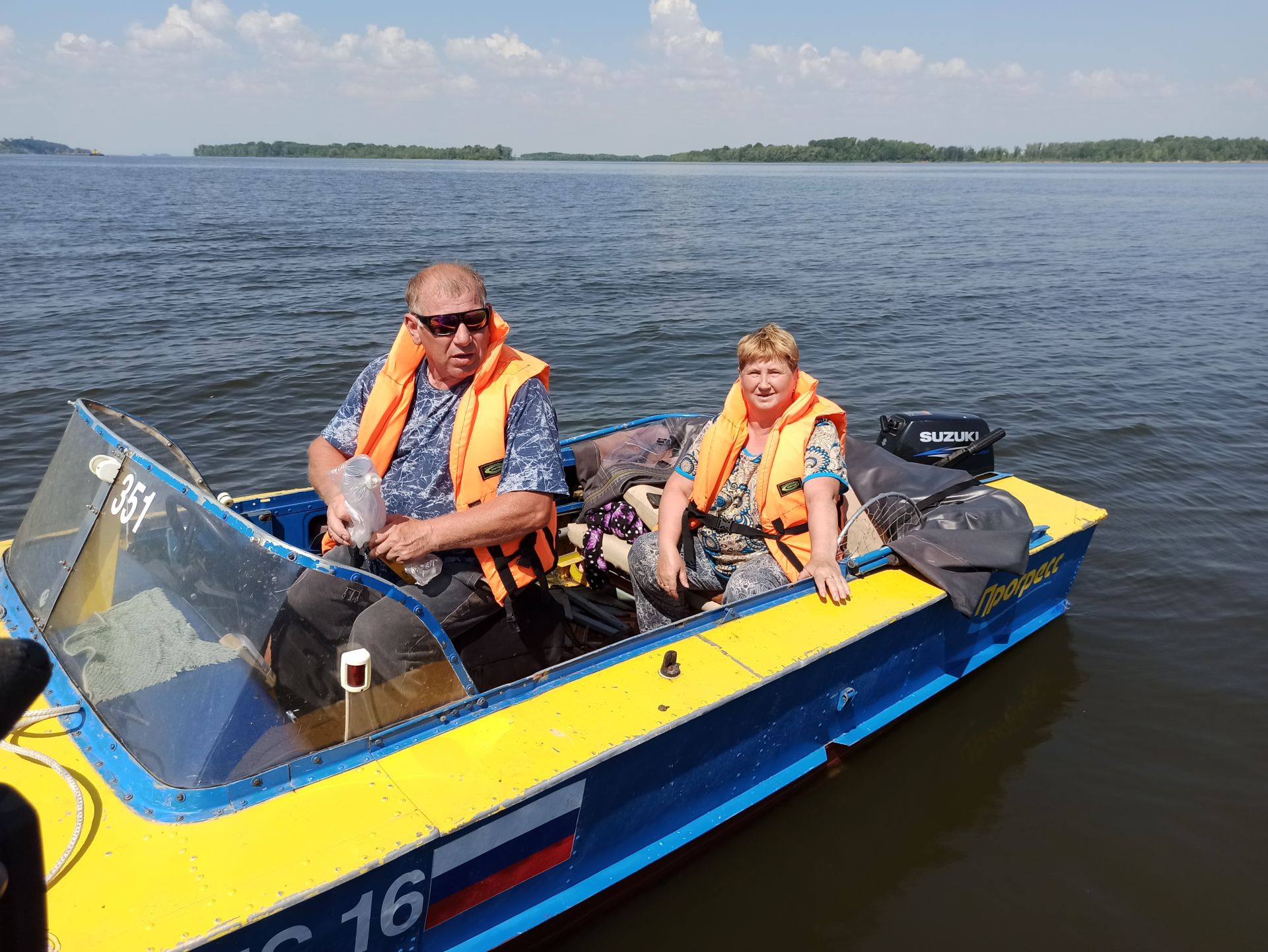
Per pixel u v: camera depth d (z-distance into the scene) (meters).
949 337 11.48
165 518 2.32
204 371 8.76
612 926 2.78
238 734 2.10
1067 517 4.29
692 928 2.79
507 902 2.39
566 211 36.06
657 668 2.76
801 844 3.15
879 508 3.89
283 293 13.55
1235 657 4.36
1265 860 3.16
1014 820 3.31
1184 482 6.50
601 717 2.50
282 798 2.10
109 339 10.02
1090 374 9.51
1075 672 4.22
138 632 2.28
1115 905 2.95
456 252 20.05
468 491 2.77
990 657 4.12
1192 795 3.47
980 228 28.83
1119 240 25.02
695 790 2.82
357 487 2.42
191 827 1.99
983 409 8.19
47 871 1.84
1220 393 8.80
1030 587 4.20
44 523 2.64
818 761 3.29
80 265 16.11
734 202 44.84
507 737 2.38
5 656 0.98
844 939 2.78
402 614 2.30
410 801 2.13
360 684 2.17
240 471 6.40
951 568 3.46
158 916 1.77
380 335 10.68
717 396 8.65
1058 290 15.43
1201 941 2.82
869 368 9.77
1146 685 4.14
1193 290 15.66
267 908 1.81
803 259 19.92
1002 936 2.82
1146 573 5.13
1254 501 6.18
